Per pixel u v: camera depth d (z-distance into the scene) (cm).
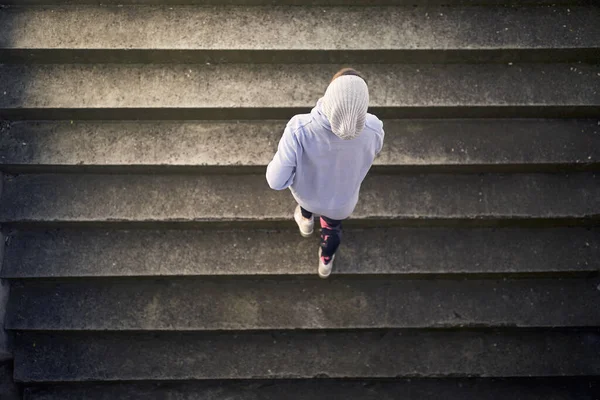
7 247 389
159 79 383
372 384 404
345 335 401
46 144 383
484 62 390
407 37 382
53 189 386
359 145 273
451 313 392
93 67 387
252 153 379
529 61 390
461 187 388
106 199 384
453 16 388
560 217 381
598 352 397
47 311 391
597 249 390
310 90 381
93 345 398
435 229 394
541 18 388
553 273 389
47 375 394
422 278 395
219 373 394
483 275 390
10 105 378
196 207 381
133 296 393
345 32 382
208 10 387
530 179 390
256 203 381
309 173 291
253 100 378
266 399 403
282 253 387
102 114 382
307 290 395
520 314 392
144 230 392
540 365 395
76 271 385
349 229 394
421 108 381
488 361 396
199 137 383
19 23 384
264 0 386
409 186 388
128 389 404
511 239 392
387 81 385
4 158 380
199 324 389
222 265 385
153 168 381
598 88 384
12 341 397
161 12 387
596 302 393
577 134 387
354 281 397
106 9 388
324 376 395
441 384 404
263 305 392
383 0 387
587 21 387
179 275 384
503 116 389
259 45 378
